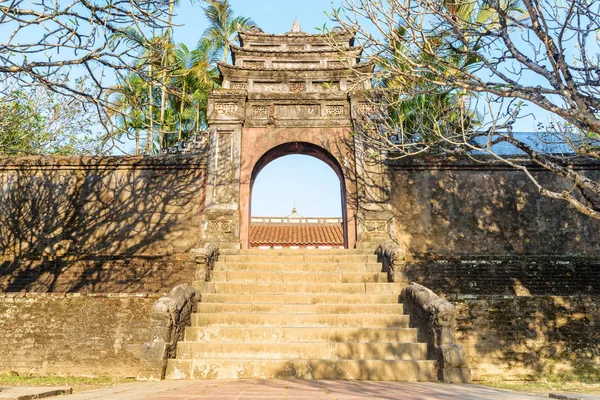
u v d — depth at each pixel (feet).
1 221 41.75
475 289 37.99
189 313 25.84
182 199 43.01
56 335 31.45
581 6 19.57
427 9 21.30
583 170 41.63
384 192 42.91
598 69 20.53
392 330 24.27
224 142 45.34
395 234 41.60
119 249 41.19
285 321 25.99
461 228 41.24
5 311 32.17
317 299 28.71
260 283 31.50
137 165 43.57
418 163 43.16
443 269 38.88
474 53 21.85
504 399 13.34
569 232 40.52
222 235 41.78
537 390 23.53
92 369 30.50
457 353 20.27
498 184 42.11
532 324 30.63
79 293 32.55
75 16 18.08
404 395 13.94
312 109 46.93
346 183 44.45
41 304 32.32
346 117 46.44
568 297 31.17
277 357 22.81
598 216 20.76
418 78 23.56
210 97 46.68
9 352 31.14
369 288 30.12
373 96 42.01
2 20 16.62
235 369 21.26
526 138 42.91
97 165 43.29
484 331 30.63
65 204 42.27
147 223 42.06
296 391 15.01
